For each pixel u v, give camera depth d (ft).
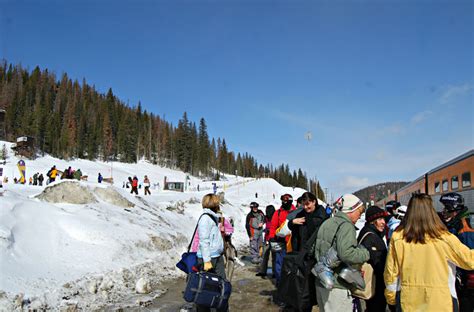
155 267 29.32
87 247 26.50
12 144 255.91
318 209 18.25
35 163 224.53
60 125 330.13
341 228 12.42
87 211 32.71
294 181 501.97
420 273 10.07
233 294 24.04
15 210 26.04
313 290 14.14
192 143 398.42
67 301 19.13
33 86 390.01
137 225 34.88
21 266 20.31
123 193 43.50
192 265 16.74
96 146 331.57
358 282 12.31
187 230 46.88
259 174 528.63
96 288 22.20
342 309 12.46
